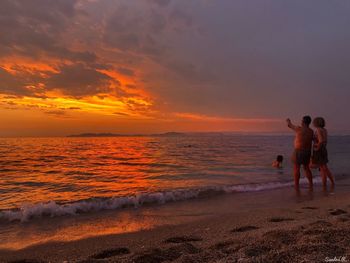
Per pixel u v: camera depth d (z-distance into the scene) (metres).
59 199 8.67
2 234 5.35
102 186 10.96
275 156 24.80
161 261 3.59
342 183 11.01
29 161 22.06
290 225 5.20
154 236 5.14
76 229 5.64
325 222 4.91
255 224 5.59
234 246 3.89
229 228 5.40
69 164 19.83
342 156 24.39
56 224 5.98
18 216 6.43
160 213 6.86
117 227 5.75
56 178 13.27
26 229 5.65
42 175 14.32
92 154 29.58
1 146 46.28
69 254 4.34
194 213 6.82
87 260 3.66
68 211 6.91
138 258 3.64
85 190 10.18
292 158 9.64
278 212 6.61
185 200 8.33
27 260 4.10
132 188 10.48
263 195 8.90
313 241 3.73
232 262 3.21
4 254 4.36
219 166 17.36
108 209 7.26
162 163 19.80
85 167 17.97
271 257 3.24
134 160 22.39
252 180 12.02
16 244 4.81
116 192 9.72
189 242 4.59
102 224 5.97
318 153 9.75
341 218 5.38
